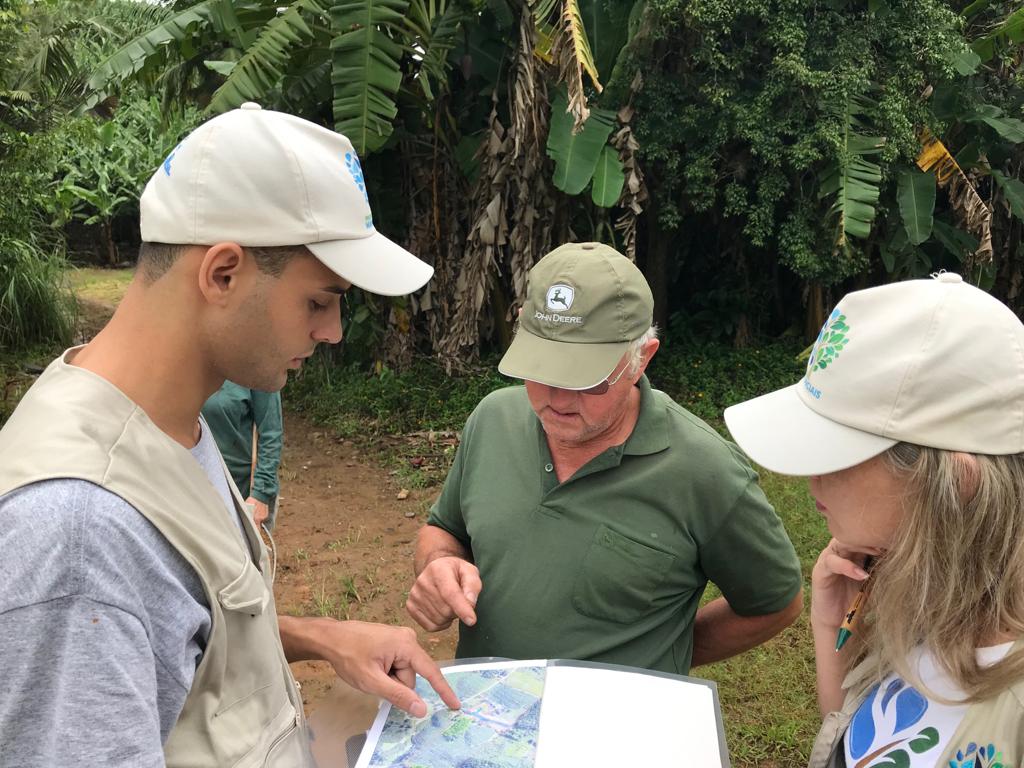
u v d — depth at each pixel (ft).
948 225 25.40
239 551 3.49
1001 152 25.82
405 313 24.98
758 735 10.29
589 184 22.84
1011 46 24.43
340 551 15.98
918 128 22.74
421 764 3.89
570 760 3.89
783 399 3.92
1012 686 3.04
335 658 4.51
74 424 3.00
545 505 5.32
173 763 3.21
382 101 17.63
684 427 5.34
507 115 23.16
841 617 4.48
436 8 21.45
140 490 3.02
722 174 23.75
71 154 47.67
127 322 3.37
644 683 4.43
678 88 22.06
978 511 3.13
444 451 21.04
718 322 29.53
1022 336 3.27
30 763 2.65
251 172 3.24
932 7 21.13
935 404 3.23
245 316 3.33
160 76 24.71
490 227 21.90
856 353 3.47
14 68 25.84
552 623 5.21
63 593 2.67
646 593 5.16
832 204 22.49
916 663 3.44
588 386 4.72
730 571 5.38
